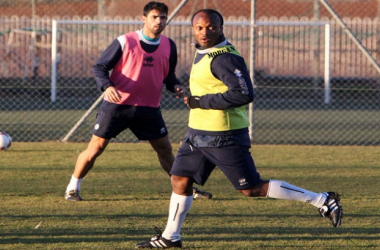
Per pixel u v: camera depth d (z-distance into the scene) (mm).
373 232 15719
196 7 59094
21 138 33375
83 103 50406
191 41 56188
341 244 14570
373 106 50000
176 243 14219
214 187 21609
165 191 20922
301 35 58719
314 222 16766
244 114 14109
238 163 13797
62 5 63000
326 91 48969
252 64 31500
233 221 16875
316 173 24422
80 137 33812
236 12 61000
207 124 13797
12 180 22500
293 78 57594
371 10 62219
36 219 16953
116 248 14180
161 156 20484
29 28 54250
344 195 20453
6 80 56062
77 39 56938
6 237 15031
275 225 16422
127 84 19078
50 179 22766
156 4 19016
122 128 19438
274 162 26906
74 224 16438
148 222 16750
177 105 49594
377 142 33219
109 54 18891
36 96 53031
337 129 38219
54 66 48594
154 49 19188
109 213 17781
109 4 59969
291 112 46781
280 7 63469
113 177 23312
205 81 13688
